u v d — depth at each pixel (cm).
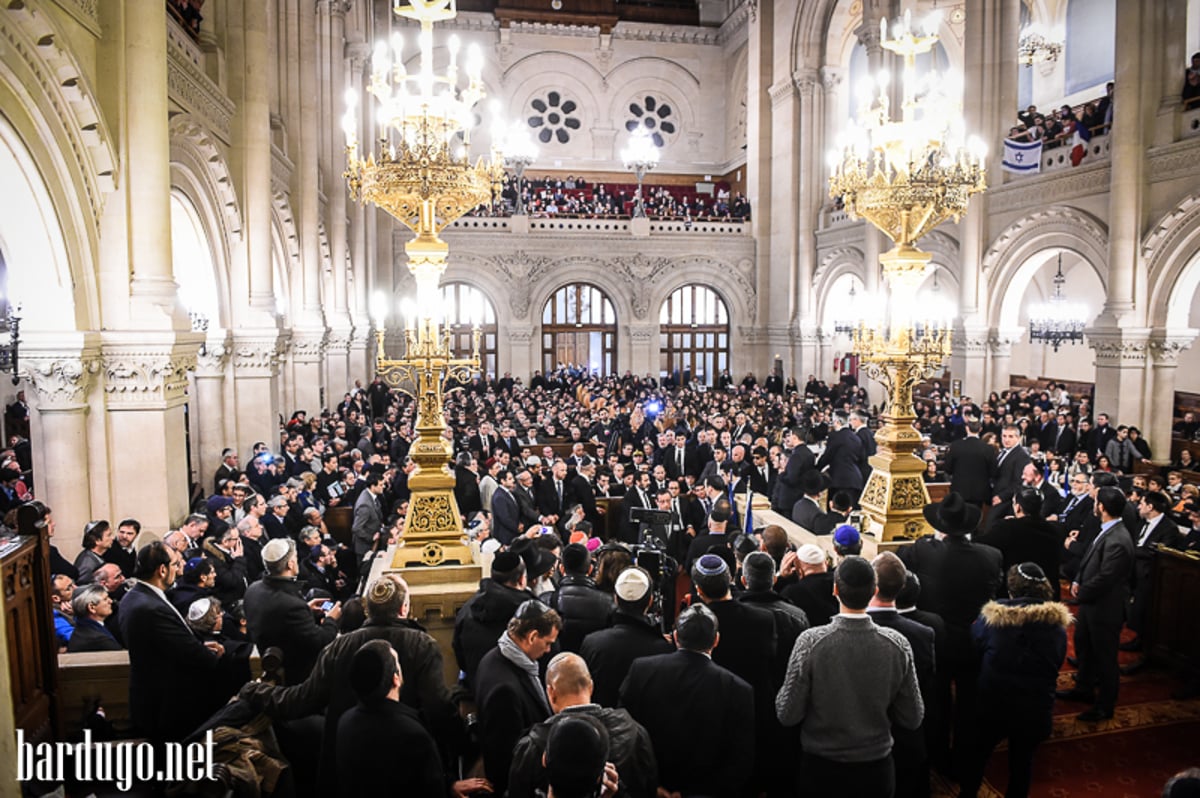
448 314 711
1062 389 2341
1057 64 2662
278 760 412
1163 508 829
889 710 436
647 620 474
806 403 2189
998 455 1298
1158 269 1583
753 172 3238
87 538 709
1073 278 2727
